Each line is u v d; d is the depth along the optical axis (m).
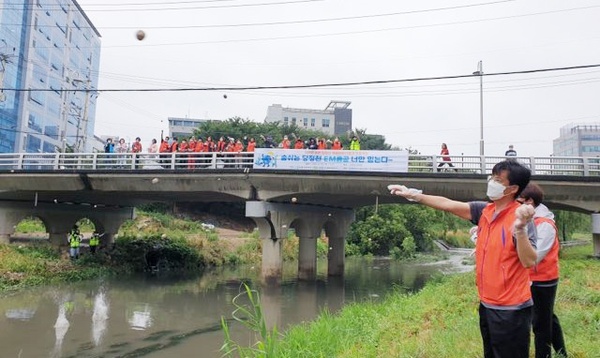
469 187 19.45
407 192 3.88
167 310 17.31
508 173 3.31
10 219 25.16
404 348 6.47
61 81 70.25
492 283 3.44
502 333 3.37
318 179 20.97
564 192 19.23
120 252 28.59
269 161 21.34
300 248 26.55
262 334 5.73
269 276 22.67
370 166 20.30
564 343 5.36
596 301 9.33
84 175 23.11
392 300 12.99
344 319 10.39
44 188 24.05
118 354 11.60
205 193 24.16
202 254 31.33
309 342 7.91
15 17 57.66
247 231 52.62
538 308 4.83
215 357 11.28
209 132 54.41
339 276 28.28
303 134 61.75
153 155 23.09
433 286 15.13
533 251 3.09
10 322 14.58
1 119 56.03
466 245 56.81
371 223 43.09
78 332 13.72
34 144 62.94
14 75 58.06
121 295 20.12
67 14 71.56
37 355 11.45
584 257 20.33
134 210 33.22
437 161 19.88
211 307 18.03
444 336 6.75
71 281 22.48
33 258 23.05
